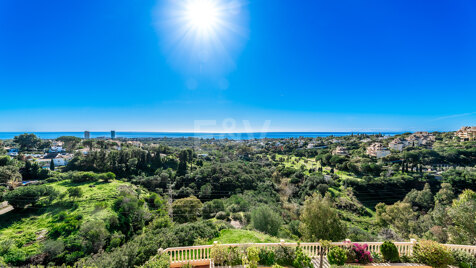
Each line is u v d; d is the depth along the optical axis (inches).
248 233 445.7
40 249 739.4
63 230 866.1
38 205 1051.3
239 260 253.0
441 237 553.9
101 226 898.7
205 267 257.9
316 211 475.2
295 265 254.1
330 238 450.6
